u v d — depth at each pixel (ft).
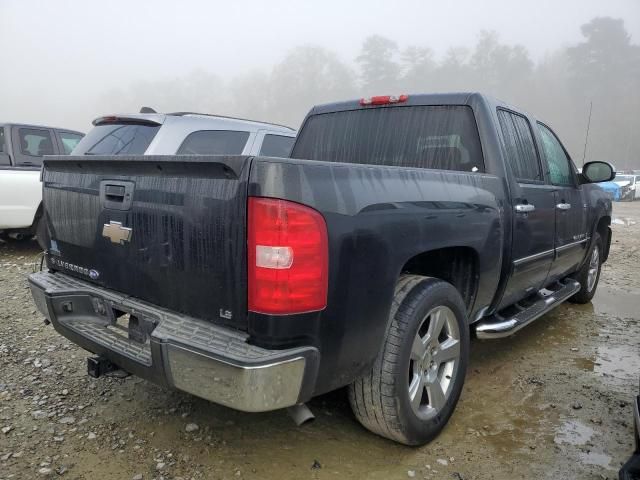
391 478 8.84
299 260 7.09
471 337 15.89
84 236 9.84
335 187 7.59
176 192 7.94
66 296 9.66
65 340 14.57
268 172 6.98
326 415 10.81
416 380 9.39
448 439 10.09
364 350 8.25
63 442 9.63
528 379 12.94
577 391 12.32
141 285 8.78
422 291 9.21
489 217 10.84
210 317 7.79
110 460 9.14
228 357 6.95
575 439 10.19
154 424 10.32
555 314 18.90
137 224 8.62
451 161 12.14
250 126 22.07
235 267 7.32
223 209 7.35
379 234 8.15
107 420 10.43
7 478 8.57
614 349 15.28
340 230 7.54
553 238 14.24
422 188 9.23
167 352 7.51
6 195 24.34
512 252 11.82
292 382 7.22
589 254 18.83
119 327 9.21
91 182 9.52
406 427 9.15
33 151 26.45
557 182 15.40
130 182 8.70
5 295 18.75
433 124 12.49
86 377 12.32
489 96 12.34
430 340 9.62
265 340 7.20
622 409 11.46
